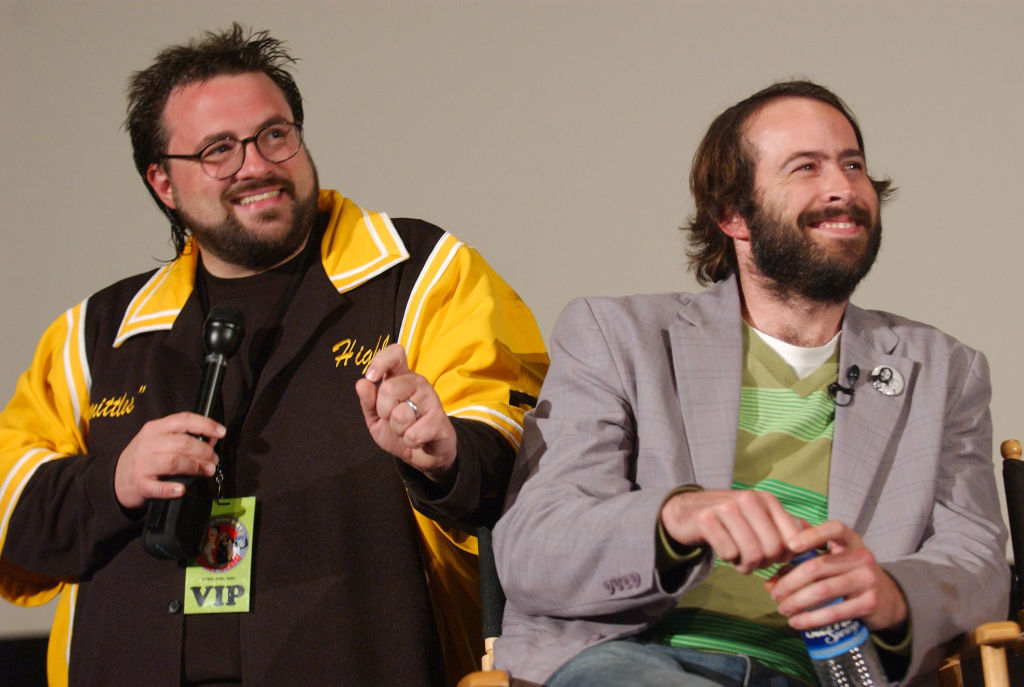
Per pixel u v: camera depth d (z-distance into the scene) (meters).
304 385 3.61
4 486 3.69
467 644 3.61
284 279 3.87
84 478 3.51
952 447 3.15
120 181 5.22
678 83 5.30
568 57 5.34
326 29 5.36
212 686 3.34
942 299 5.04
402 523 3.49
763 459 3.08
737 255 3.40
